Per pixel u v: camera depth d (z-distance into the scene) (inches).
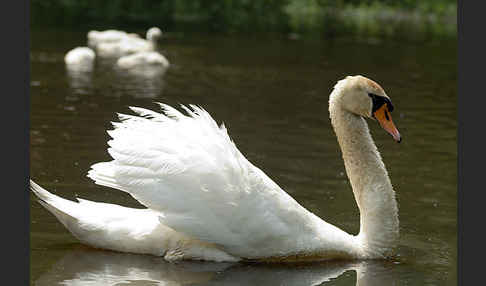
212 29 1630.2
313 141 701.3
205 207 421.1
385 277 422.0
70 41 1301.7
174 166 423.2
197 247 434.6
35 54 1144.2
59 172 563.5
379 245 454.0
